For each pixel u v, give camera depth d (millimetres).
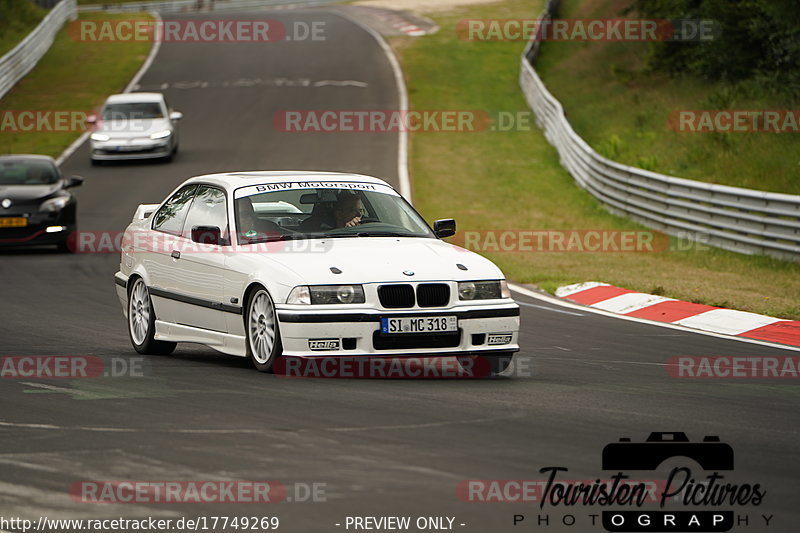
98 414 25531
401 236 33812
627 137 113688
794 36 104062
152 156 109188
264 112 139000
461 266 31391
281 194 34188
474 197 93938
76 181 74062
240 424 24250
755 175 84438
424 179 102312
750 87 110438
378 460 21125
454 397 27656
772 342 40312
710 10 120000
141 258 37000
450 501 18703
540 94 133250
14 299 51031
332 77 163250
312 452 21719
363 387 29000
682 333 41938
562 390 29109
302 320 29516
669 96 124375
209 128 130000
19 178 73125
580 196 95250
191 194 36219
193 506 18453
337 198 34438
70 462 21172
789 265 61812
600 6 189875
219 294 32750
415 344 30109
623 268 62031
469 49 187500
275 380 30016
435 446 22266
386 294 30031
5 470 20641
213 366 32938
